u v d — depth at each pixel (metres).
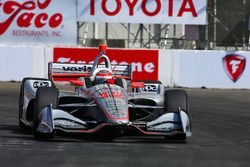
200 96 62.62
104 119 29.48
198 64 72.06
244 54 72.38
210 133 36.41
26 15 74.38
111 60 70.62
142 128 30.72
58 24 75.00
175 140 32.31
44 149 27.41
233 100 59.44
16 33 74.38
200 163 24.81
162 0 76.06
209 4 79.12
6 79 70.75
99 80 33.44
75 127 29.66
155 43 86.25
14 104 50.41
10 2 73.94
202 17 76.88
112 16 75.56
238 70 72.44
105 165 23.59
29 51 70.81
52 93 30.92
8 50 70.62
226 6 78.88
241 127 39.75
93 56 70.88
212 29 79.19
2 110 46.16
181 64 71.88
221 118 44.69
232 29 79.25
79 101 34.38
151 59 71.31
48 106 29.77
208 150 28.80
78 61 70.81
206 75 72.19
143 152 27.31
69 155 25.84
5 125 37.66
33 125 30.44
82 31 85.88
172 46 86.38
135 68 71.19
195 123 41.31
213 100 58.88
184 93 32.59
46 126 29.14
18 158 24.88
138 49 71.00
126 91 32.56
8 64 70.75
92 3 75.25
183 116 30.50
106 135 33.41
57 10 74.81
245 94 66.44
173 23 76.56
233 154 27.67
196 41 81.31
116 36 87.06
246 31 79.06
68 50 70.75
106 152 26.94
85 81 34.06
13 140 30.45
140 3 75.81
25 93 35.31
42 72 70.88
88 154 26.22
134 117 34.78
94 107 31.06
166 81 71.69
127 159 25.20
